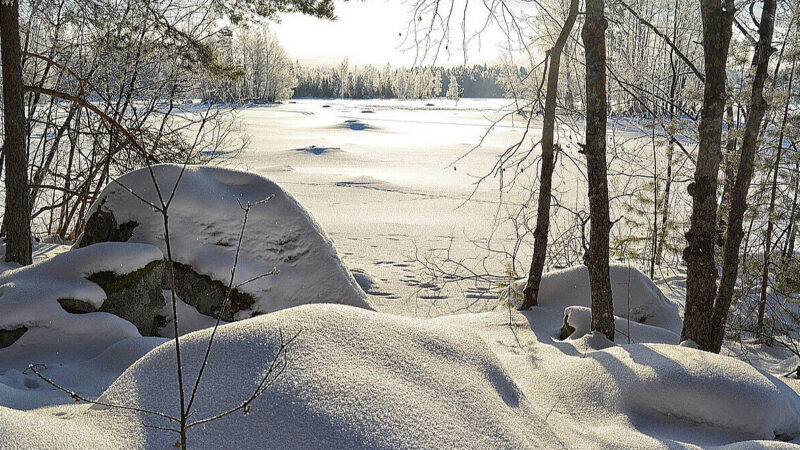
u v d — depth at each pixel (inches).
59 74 459.2
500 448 99.2
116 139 436.5
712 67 222.5
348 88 6953.7
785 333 292.8
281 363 100.4
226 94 492.4
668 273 405.4
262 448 87.4
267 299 252.5
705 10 223.0
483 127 2183.8
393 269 413.7
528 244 503.8
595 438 130.0
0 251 313.9
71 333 196.9
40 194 486.6
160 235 253.8
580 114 325.4
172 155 445.7
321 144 1396.4
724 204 302.8
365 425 90.4
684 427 146.4
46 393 151.3
